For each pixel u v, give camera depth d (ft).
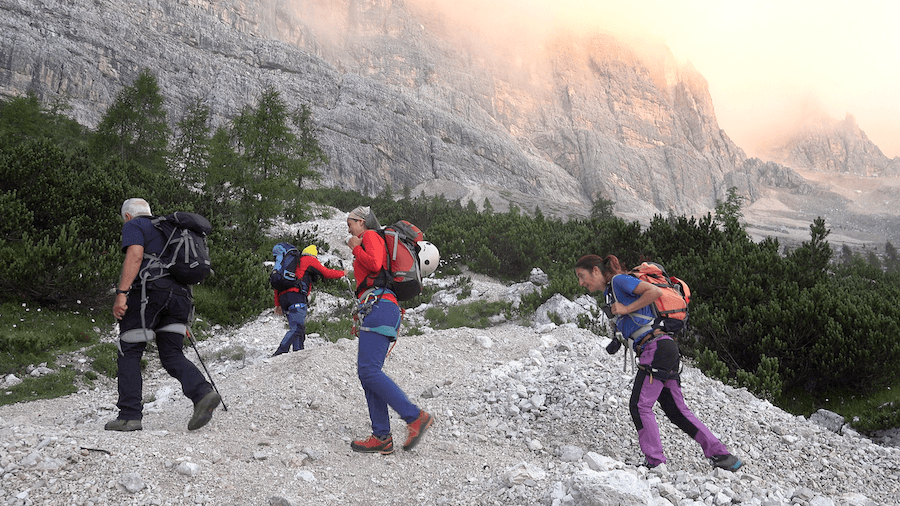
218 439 12.37
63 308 27.25
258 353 25.50
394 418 15.65
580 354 22.61
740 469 12.71
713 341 26.99
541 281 44.24
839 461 14.61
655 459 11.89
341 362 19.26
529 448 13.96
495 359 23.38
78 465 9.42
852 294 31.68
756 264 30.53
